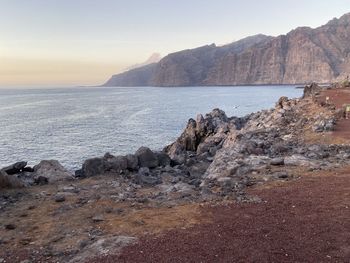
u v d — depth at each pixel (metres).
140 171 30.33
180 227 16.27
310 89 79.75
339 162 25.97
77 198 21.95
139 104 181.75
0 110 153.12
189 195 21.23
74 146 67.88
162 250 13.91
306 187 20.73
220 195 20.61
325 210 17.02
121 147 66.56
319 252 13.16
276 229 15.27
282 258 12.85
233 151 31.56
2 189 24.25
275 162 26.23
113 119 112.25
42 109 157.38
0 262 14.35
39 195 22.94
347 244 13.63
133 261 13.16
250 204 18.69
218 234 15.11
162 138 75.69
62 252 14.81
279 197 19.38
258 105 161.88
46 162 28.88
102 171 29.25
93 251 14.30
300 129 40.19
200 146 47.47
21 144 70.12
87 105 180.62
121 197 21.47
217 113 63.91
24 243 15.97
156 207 19.44
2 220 18.91
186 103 184.12
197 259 13.02
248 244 14.00
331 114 43.81
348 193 19.09
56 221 18.34
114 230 16.56
